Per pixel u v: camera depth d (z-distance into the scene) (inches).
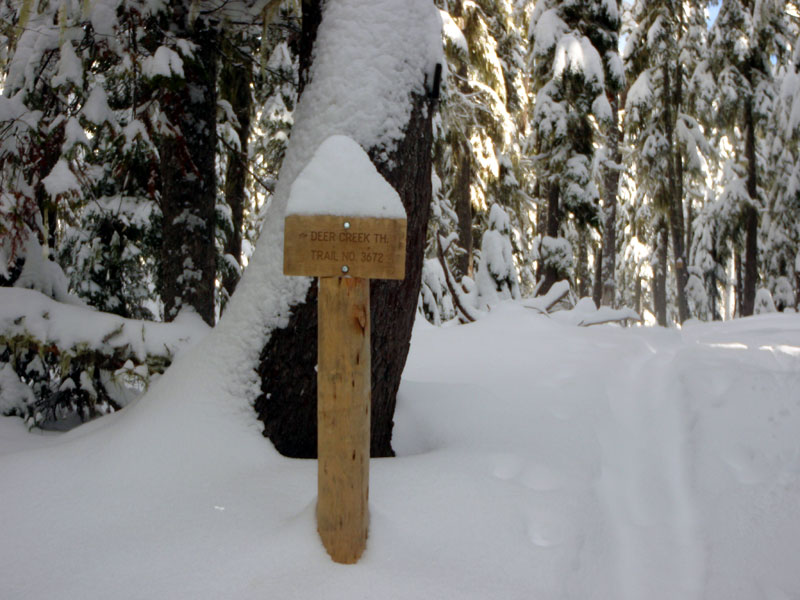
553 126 559.5
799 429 160.9
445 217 534.0
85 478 122.6
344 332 95.3
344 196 94.9
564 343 270.2
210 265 214.8
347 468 95.0
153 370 168.9
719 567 113.1
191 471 122.8
